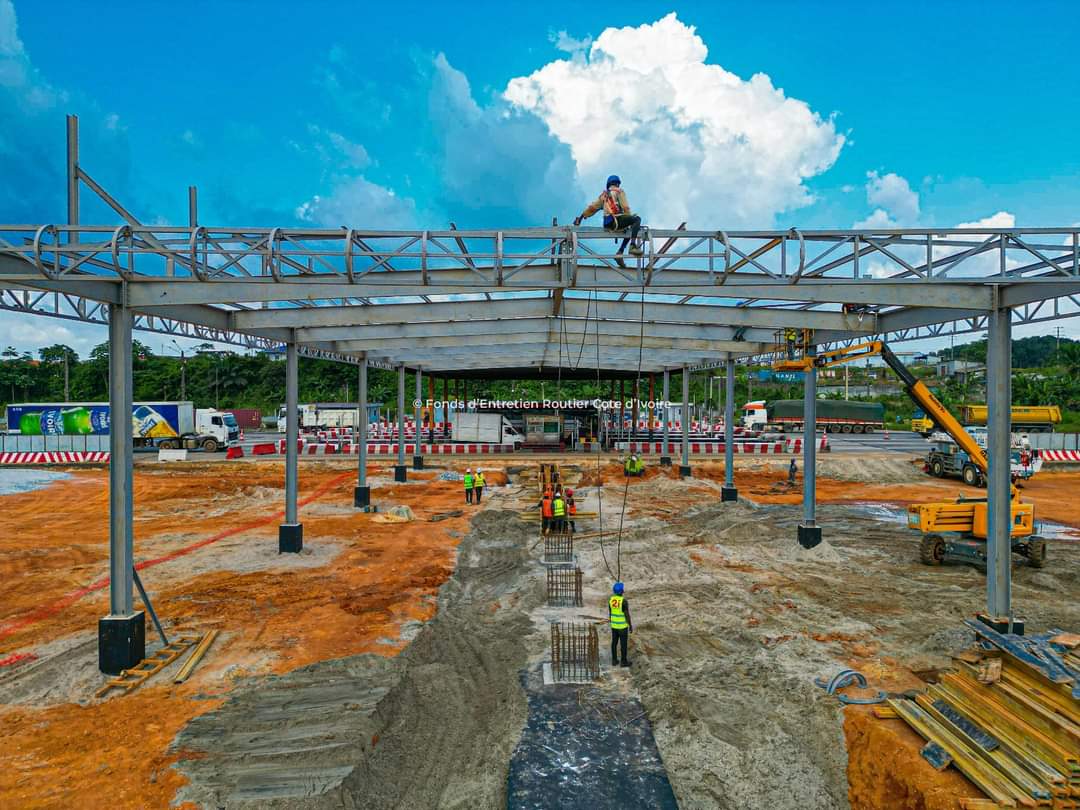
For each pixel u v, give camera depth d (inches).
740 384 3673.7
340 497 1014.4
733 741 294.0
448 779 271.9
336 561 611.2
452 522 807.1
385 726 312.3
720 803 254.2
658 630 436.5
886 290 378.3
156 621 393.4
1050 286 361.4
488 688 352.2
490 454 1601.9
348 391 3358.8
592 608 486.9
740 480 1251.8
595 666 370.9
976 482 1186.6
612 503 971.9
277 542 693.3
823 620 452.4
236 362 3506.4
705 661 380.8
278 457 1550.2
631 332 724.0
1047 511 939.3
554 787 261.3
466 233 338.6
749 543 693.3
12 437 1517.0
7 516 897.5
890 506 960.9
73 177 350.0
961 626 428.5
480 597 512.1
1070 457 1466.5
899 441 2062.0
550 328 719.1
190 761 272.5
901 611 473.4
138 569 579.5
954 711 291.6
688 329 708.7
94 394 3078.2
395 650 398.6
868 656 387.2
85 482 1211.2
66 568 607.5
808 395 655.1
